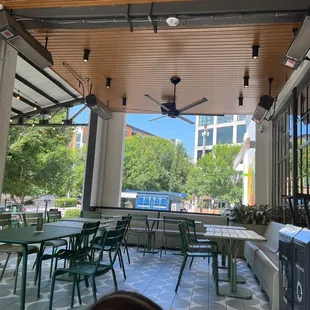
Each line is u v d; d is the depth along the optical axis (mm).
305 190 4859
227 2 3105
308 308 1977
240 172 17219
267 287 3494
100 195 8078
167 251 6746
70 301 3289
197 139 23203
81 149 14031
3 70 3832
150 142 17609
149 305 624
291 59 3514
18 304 3152
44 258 3531
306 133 4844
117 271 4734
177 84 5660
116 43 4293
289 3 3000
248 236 3707
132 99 6750
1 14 3305
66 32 4039
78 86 6059
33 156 11297
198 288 4023
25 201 11477
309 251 2012
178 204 13180
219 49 4305
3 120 3842
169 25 3346
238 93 5965
